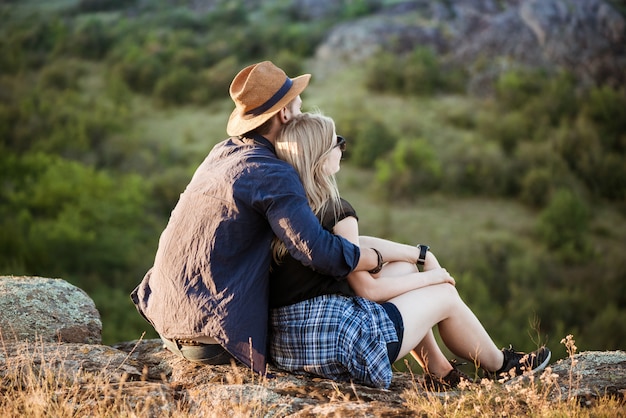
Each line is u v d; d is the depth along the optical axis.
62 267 21.17
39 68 48.94
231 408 2.44
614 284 22.14
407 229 26.28
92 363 2.85
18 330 3.22
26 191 26.77
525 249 24.70
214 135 36.44
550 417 2.28
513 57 49.94
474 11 53.31
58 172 26.95
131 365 2.91
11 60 47.75
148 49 48.78
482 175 30.44
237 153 2.65
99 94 42.72
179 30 56.59
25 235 22.52
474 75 45.25
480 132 35.72
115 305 18.11
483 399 2.48
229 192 2.53
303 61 49.12
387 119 36.44
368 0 56.75
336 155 2.71
